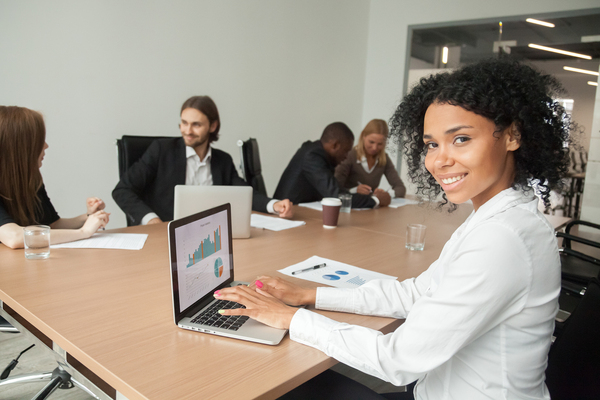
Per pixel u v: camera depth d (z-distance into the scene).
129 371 0.83
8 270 1.36
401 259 1.74
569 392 1.10
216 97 4.48
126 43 3.72
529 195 0.86
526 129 0.82
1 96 3.08
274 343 0.96
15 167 1.70
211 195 1.88
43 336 1.08
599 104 4.25
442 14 5.70
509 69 0.85
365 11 6.14
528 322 0.79
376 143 3.69
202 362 0.88
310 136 5.62
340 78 5.92
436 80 0.97
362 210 2.83
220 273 1.25
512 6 5.23
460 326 0.78
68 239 1.70
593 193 4.33
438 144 0.86
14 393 1.93
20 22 3.11
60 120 3.41
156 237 1.89
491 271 0.75
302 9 5.21
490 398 0.82
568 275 2.29
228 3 4.43
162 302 1.18
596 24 4.76
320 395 1.09
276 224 2.24
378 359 0.86
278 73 5.06
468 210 2.99
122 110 3.78
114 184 3.82
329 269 1.55
